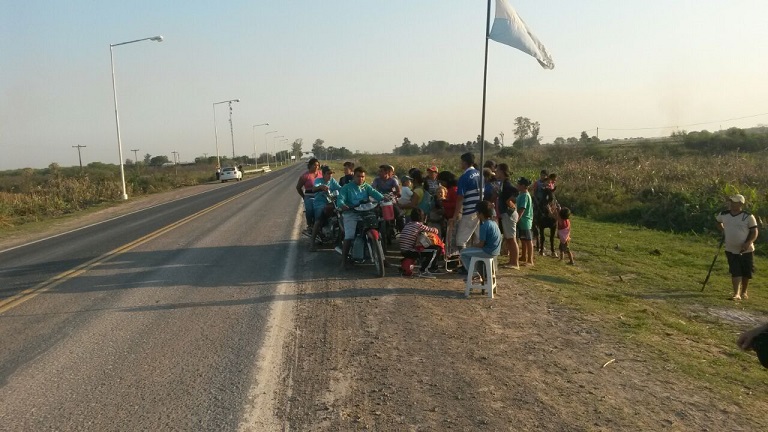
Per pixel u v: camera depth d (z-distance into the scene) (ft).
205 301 25.43
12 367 17.76
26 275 33.37
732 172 74.13
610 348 19.45
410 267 30.32
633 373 17.19
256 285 28.50
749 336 10.52
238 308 24.16
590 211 69.15
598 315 23.76
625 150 149.59
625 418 14.02
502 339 20.13
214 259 36.37
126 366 17.62
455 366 17.42
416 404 14.70
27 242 51.62
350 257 32.68
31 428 13.64
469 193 30.04
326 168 39.47
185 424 13.73
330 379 16.39
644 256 42.45
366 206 31.89
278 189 121.80
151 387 15.97
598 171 84.74
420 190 36.35
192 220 62.39
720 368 18.20
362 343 19.53
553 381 16.35
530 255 36.19
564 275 33.65
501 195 33.83
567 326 21.97
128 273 32.42
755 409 14.89
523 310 24.16
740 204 30.42
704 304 29.01
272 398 15.14
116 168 268.00
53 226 66.44
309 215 41.86
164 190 141.08
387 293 26.61
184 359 18.15
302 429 13.41
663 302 28.96
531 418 13.91
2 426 13.75
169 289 27.94
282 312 23.44
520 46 27.96
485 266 26.18
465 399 15.01
